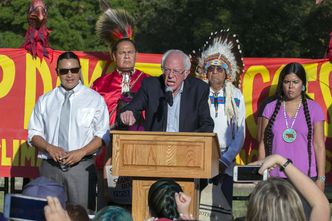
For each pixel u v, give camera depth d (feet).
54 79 71.97
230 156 61.72
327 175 71.92
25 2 203.62
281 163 35.94
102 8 70.95
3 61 71.72
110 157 62.54
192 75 66.90
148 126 55.06
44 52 71.77
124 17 69.82
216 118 62.85
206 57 64.44
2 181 103.30
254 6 224.53
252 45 228.22
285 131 59.06
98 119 60.39
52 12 208.33
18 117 71.92
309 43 228.84
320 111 59.16
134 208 48.98
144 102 55.31
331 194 90.02
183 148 47.75
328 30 224.94
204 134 47.50
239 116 63.21
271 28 227.40
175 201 37.99
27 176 71.92
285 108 59.57
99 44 217.77
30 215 34.35
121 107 60.34
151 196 41.04
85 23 215.72
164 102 54.85
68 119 59.98
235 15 225.35
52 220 33.68
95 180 60.08
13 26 210.59
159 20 246.88
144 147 47.96
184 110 54.80
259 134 61.16
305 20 226.38
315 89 72.33
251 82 72.38
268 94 72.28
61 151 58.49
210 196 60.39
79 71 61.72
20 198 34.32
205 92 55.42
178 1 243.60
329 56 72.33
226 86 63.57
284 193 32.45
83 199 59.36
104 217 34.27
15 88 71.87
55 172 59.26
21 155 71.87
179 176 47.80
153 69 72.33
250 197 33.12
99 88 66.18
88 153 59.00
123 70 66.13
